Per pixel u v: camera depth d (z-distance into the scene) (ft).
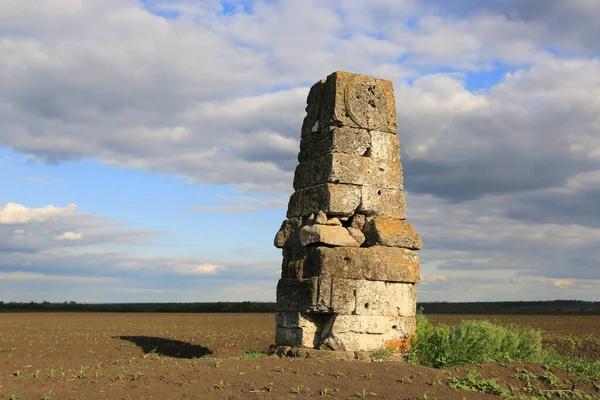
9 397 35.37
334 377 40.55
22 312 221.46
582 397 41.96
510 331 55.72
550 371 46.26
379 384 39.52
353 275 48.85
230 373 40.65
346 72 52.54
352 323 48.42
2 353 65.36
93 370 43.73
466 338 50.11
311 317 49.83
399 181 53.01
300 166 54.80
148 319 155.02
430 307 342.85
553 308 332.80
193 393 36.65
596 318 178.60
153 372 41.14
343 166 50.60
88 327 112.68
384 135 52.95
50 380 39.91
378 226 50.70
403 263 51.21
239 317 174.70
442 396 38.29
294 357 48.16
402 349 50.06
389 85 54.19
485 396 39.45
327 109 52.24
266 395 36.47
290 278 51.57
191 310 276.00
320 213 50.34
